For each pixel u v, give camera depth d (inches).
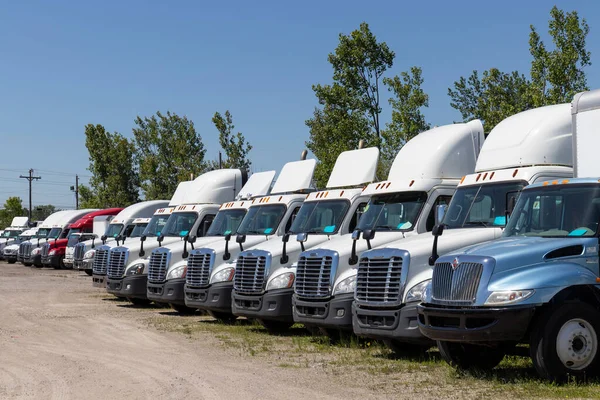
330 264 565.3
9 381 437.7
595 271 395.9
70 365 490.9
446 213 519.5
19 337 630.5
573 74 997.8
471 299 395.9
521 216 440.8
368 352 534.9
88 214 1731.1
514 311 379.9
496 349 443.2
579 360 385.4
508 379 412.2
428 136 597.9
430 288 426.9
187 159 2055.9
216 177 900.6
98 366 486.6
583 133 453.7
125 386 418.6
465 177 526.3
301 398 378.3
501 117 1238.9
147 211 1246.3
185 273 796.0
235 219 792.9
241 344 589.6
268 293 632.4
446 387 396.5
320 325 570.6
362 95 1195.9
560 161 504.1
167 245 836.0
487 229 488.1
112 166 2378.2
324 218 649.0
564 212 420.5
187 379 437.1
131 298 922.1
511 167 511.8
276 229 711.1
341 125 1176.8
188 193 910.4
